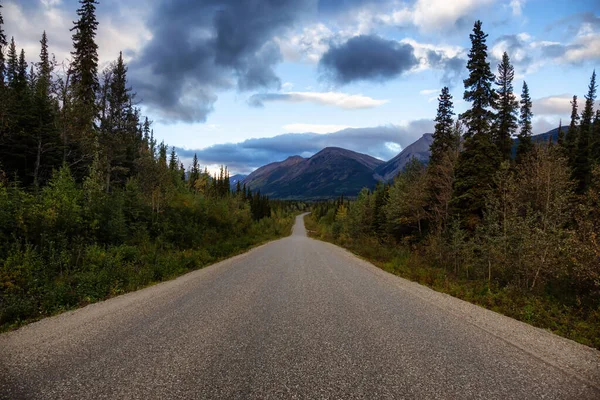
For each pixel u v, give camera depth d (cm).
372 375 400
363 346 504
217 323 619
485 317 721
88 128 2628
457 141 2870
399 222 3014
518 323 689
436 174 2677
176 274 1330
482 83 2231
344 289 1002
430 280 1248
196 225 2392
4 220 1104
